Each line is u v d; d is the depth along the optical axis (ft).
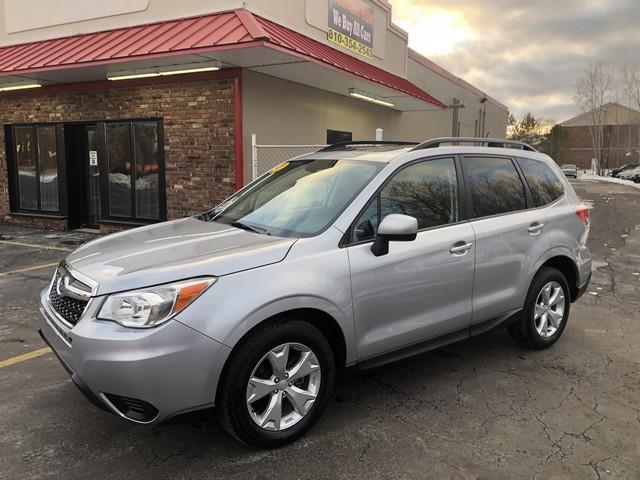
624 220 49.93
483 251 13.46
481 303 13.60
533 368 14.48
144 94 33.32
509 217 14.43
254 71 31.42
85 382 9.23
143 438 10.86
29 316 18.57
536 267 14.84
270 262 10.21
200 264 9.67
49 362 14.64
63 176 37.88
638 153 258.57
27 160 39.73
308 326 10.49
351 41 42.37
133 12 32.89
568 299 16.25
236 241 11.12
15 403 12.25
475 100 94.53
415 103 48.03
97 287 9.48
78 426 11.28
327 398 11.03
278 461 10.06
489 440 10.83
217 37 26.58
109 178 36.04
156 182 34.27
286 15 33.55
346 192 12.13
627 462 10.09
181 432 11.10
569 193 16.79
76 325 9.47
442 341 12.95
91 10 34.32
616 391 13.11
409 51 59.16
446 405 12.33
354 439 10.84
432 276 12.35
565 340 16.74
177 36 28.35
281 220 12.26
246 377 9.75
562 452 10.41
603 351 15.80
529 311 15.05
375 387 13.26
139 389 8.91
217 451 10.41
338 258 10.94
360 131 46.50
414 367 14.56
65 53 31.78
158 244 11.32
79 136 38.22
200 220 14.08
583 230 16.65
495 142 15.20
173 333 9.03
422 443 10.70
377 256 11.42
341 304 10.84
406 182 12.64
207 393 9.40
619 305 20.80
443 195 13.24
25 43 37.09
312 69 30.73
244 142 31.14
